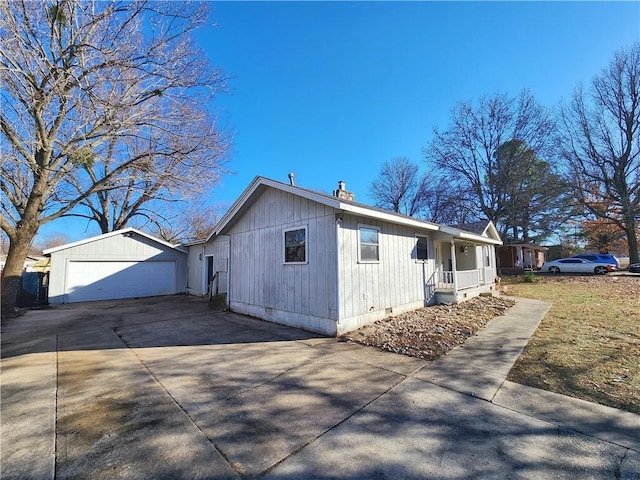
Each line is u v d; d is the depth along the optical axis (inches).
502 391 145.7
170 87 360.5
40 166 377.4
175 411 132.1
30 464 96.0
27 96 308.7
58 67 285.1
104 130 373.7
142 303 517.3
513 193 1099.9
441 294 431.8
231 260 419.5
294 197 319.0
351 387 155.5
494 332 262.2
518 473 88.7
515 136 1100.5
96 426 119.8
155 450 103.1
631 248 932.0
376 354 212.2
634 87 898.1
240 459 97.6
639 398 134.3
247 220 389.4
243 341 252.8
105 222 777.6
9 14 261.9
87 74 306.3
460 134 1214.3
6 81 291.1
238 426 118.8
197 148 420.2
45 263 642.8
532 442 104.1
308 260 297.9
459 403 134.6
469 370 174.9
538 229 1087.6
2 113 313.6
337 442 106.5
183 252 705.6
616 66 917.2
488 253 717.9
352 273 286.0
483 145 1181.7
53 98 309.1
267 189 355.6
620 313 325.4
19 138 333.7
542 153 1055.0
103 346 242.2
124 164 429.1
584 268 917.2
